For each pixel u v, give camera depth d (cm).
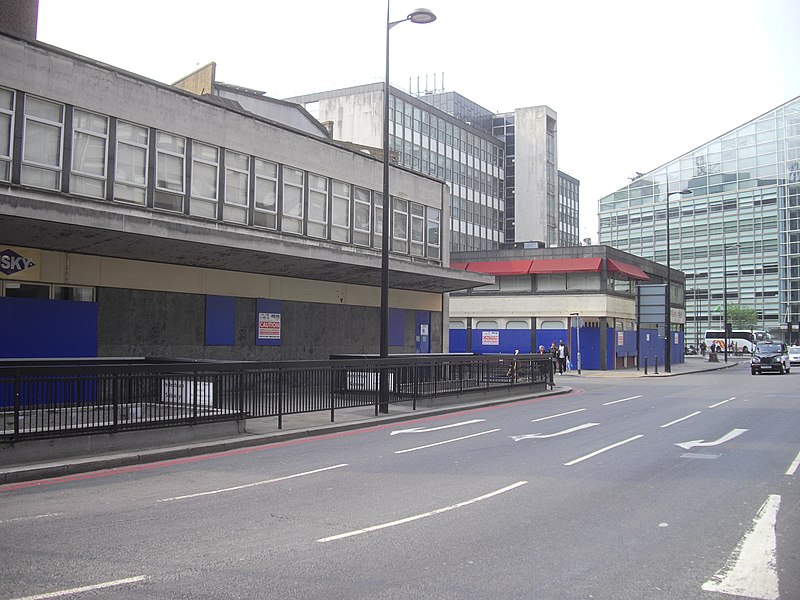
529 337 4859
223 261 2188
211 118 2211
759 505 832
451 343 5094
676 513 793
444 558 629
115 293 1966
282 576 579
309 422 1622
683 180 9538
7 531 724
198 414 1336
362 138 6412
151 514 799
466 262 5125
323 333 2705
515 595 535
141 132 2016
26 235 1688
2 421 1081
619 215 10081
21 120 1733
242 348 2347
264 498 881
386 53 1981
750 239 8938
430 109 7075
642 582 565
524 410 2056
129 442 1210
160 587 553
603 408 2102
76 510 821
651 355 5591
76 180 1848
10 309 1730
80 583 562
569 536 700
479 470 1070
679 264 9444
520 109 8419
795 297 8569
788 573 588
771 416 1842
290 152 2498
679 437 1437
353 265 2459
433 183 3319
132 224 1725
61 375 1126
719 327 9019
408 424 1709
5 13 1998
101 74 1911
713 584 561
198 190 2170
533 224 8206
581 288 4750
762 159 8906
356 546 667
